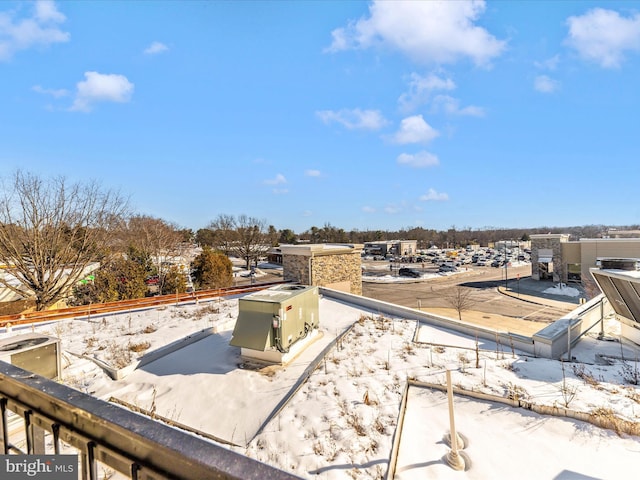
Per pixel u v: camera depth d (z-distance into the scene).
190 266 35.66
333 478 5.09
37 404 1.49
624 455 5.46
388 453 5.58
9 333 11.20
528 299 30.86
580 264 35.62
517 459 5.50
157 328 12.00
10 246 16.17
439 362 8.83
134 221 34.59
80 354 9.43
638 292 8.64
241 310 9.28
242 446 6.02
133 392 7.94
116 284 19.64
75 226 18.00
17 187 16.77
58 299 17.41
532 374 8.09
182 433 1.09
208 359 9.49
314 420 6.52
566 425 6.21
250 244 55.19
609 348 9.87
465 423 6.48
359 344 10.26
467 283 40.97
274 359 9.05
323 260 17.89
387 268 57.75
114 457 1.19
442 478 5.17
